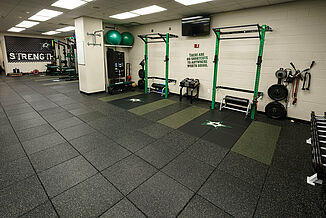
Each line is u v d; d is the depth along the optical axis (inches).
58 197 75.5
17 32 442.0
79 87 298.0
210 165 99.7
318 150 81.7
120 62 301.6
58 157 104.7
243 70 195.5
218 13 202.7
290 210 70.9
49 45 527.2
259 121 168.4
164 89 276.2
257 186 84.0
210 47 217.5
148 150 114.2
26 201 73.1
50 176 88.2
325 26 145.4
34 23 298.8
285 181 87.4
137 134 136.8
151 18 238.8
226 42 202.1
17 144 118.7
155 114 183.2
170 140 128.3
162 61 274.2
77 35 249.6
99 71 265.6
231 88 190.9
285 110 170.2
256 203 74.1
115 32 267.0
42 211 68.7
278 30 166.9
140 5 179.6
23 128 144.0
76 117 170.7
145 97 253.1
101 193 78.0
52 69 494.0
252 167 98.4
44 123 155.0
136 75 321.7
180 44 245.4
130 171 93.2
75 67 444.1
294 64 163.6
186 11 199.8
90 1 169.5
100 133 137.3
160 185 83.6
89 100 232.4
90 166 96.7
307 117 164.2
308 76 158.4
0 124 151.2
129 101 230.7
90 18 238.5
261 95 179.0
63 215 67.1
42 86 321.4
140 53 304.5
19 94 258.8
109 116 175.0
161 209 70.6
